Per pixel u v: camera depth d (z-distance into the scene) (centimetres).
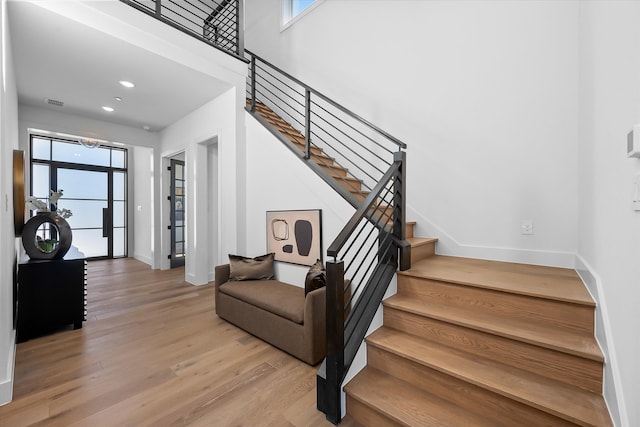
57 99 394
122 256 680
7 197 192
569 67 233
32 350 232
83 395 176
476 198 283
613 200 127
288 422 155
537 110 249
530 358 143
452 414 137
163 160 543
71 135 455
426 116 314
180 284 439
